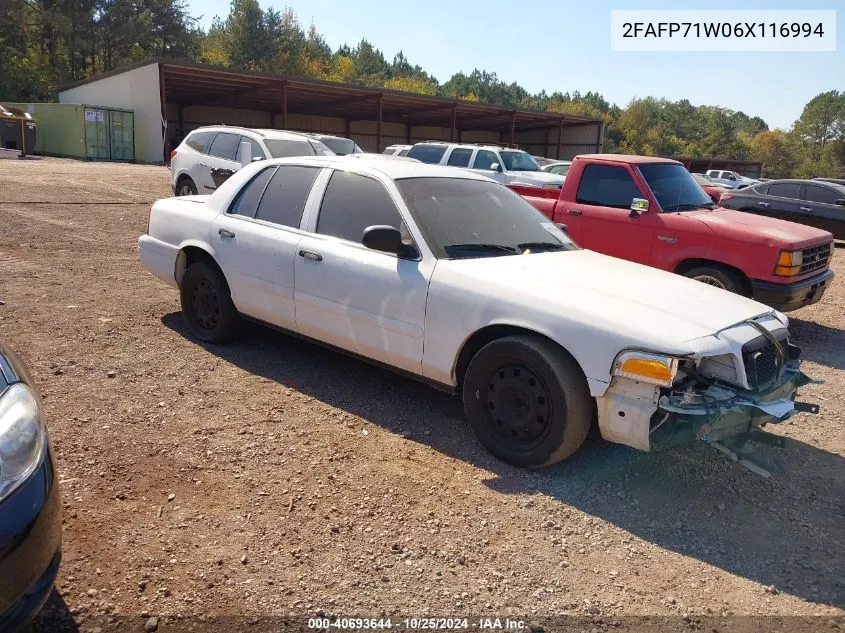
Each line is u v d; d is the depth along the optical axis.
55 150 31.91
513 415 3.70
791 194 15.20
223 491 3.30
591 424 3.80
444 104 39.47
